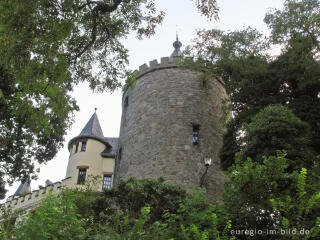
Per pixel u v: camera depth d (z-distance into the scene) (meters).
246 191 8.03
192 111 22.00
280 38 19.47
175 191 13.27
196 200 9.45
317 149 16.28
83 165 26.78
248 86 19.48
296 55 18.33
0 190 19.91
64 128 19.83
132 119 23.38
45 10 11.18
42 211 8.09
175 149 20.52
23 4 10.40
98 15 15.05
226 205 8.18
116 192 13.52
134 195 13.11
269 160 8.91
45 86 12.16
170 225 8.43
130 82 16.11
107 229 8.56
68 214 8.38
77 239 8.03
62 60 12.26
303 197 7.48
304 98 17.75
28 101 12.78
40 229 7.71
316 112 17.05
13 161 18.62
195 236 7.30
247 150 15.47
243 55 21.30
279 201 7.40
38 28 11.08
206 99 22.83
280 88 19.09
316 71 17.53
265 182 8.02
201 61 22.41
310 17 18.20
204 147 20.95
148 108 22.72
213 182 20.02
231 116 23.20
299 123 15.26
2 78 15.22
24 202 23.36
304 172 7.74
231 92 20.66
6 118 16.02
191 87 22.91
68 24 11.66
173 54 28.84
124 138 23.58
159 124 21.67
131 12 15.93
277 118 15.36
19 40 10.49
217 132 22.14
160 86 23.17
